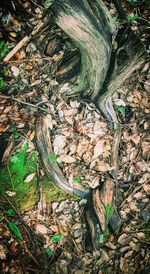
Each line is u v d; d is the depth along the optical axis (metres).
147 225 1.08
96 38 0.94
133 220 1.08
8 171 1.11
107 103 1.18
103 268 1.01
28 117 1.17
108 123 1.18
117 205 1.09
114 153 1.14
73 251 1.02
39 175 1.12
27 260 0.99
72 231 1.05
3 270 0.97
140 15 1.29
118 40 1.02
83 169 1.12
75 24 0.92
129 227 1.07
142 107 1.22
